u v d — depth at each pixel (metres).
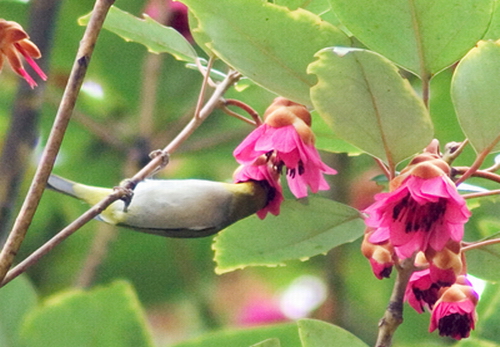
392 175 3.38
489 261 3.43
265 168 3.42
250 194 3.45
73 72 3.33
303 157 3.37
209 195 3.47
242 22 3.36
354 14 3.37
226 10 3.36
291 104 3.40
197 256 4.07
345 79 3.35
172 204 3.47
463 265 3.38
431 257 3.35
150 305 4.02
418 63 3.38
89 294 3.41
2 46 3.37
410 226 3.34
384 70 3.34
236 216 3.47
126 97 4.04
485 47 3.33
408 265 3.38
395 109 3.35
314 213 3.43
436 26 3.36
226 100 3.43
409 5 3.36
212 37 3.38
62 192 3.48
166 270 4.00
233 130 3.92
